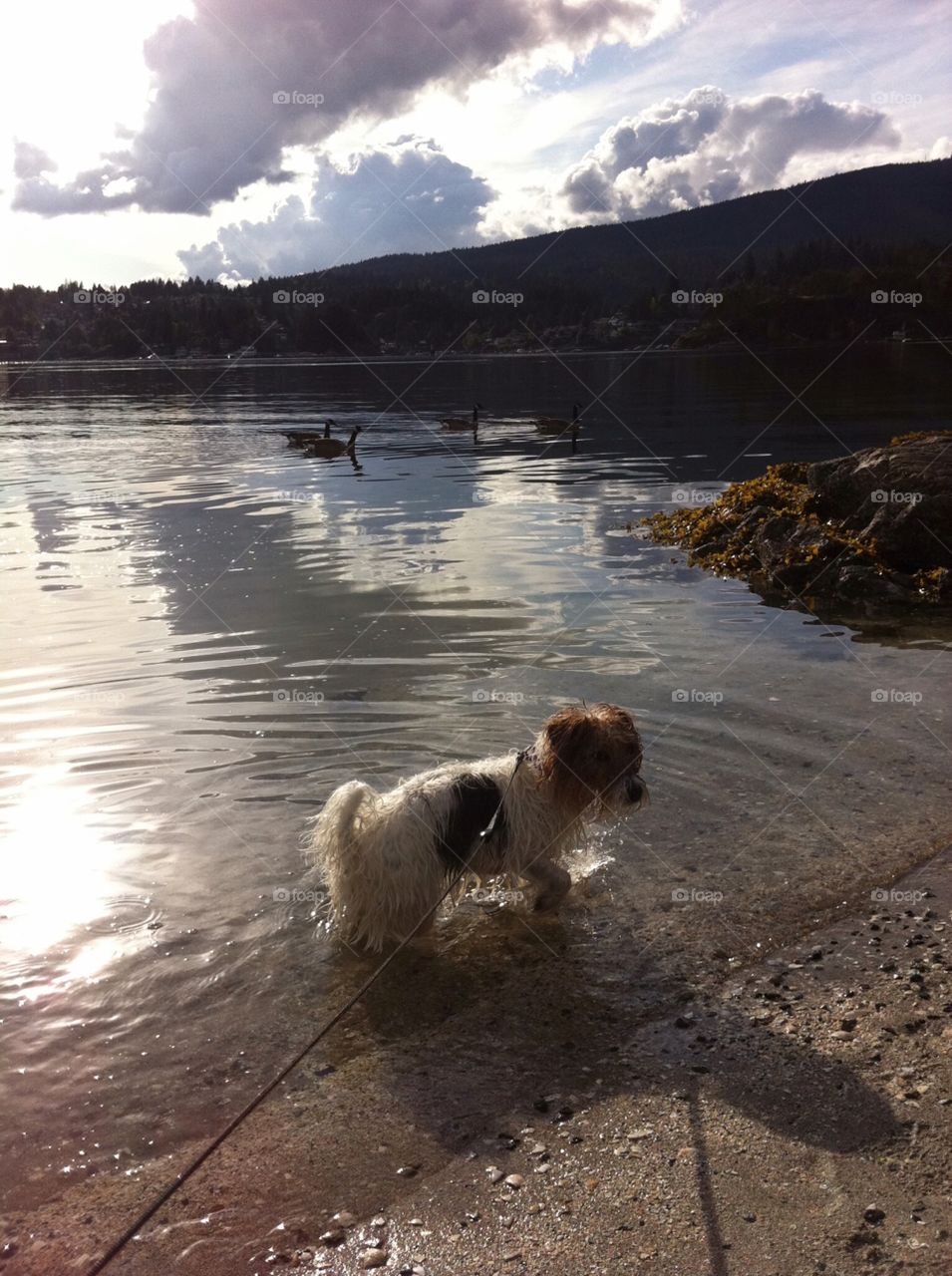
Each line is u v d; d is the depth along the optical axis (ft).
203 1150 4.09
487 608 12.37
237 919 5.86
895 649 10.65
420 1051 4.74
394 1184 3.87
